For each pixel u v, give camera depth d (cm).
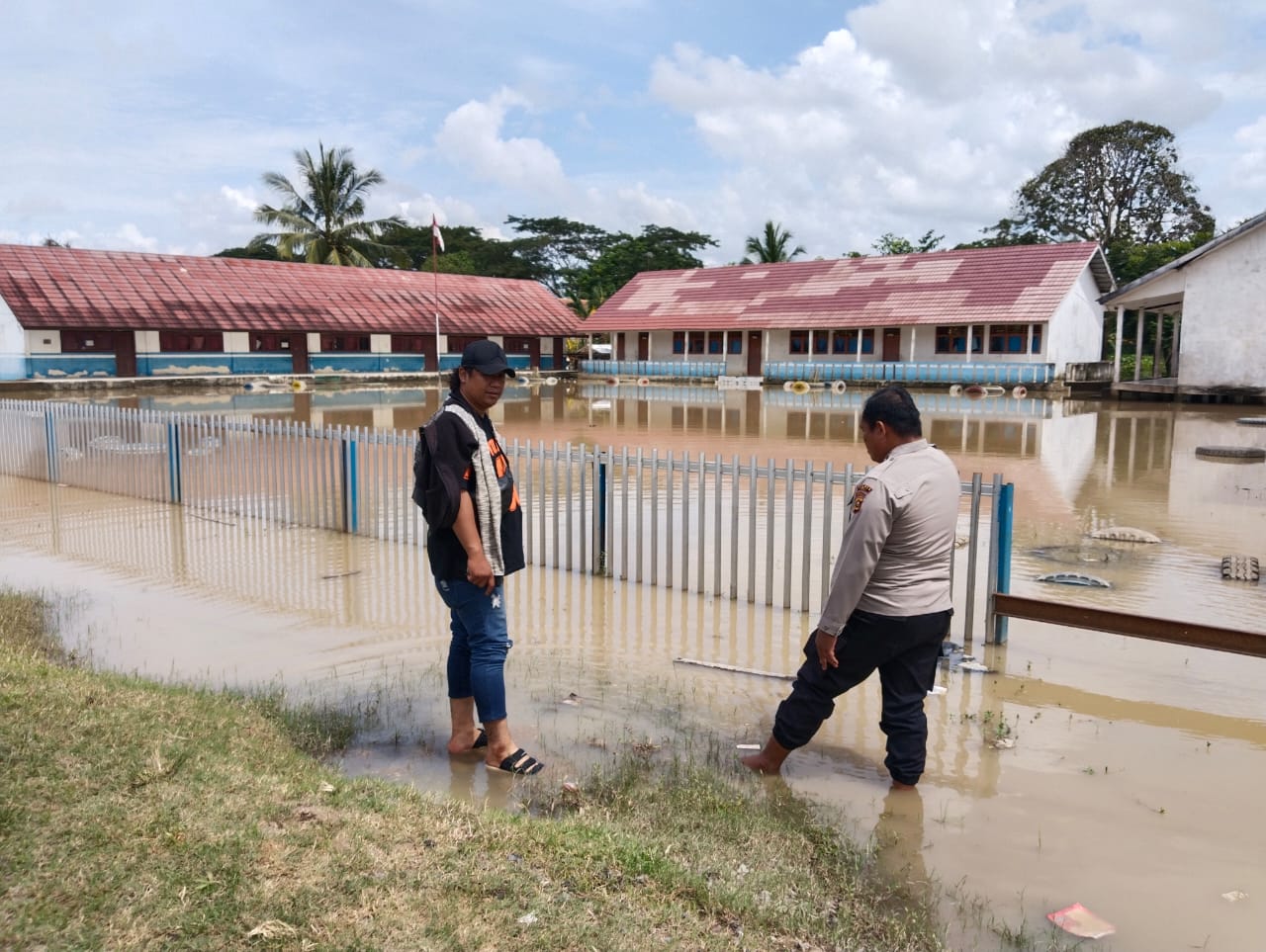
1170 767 426
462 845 308
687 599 697
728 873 316
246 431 981
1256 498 1195
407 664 550
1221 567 807
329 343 3956
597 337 6131
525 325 4469
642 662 560
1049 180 5462
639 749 434
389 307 4119
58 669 455
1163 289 3058
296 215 4834
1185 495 1218
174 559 806
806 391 3644
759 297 4416
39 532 907
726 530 923
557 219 7862
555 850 312
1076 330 3756
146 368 3409
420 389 3772
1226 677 541
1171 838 362
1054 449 1742
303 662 550
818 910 302
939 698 510
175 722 395
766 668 550
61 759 337
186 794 322
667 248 6975
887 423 394
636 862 310
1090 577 761
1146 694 516
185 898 259
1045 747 447
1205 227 5375
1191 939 298
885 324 3784
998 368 3462
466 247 7731
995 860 345
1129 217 5472
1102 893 324
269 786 338
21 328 3123
